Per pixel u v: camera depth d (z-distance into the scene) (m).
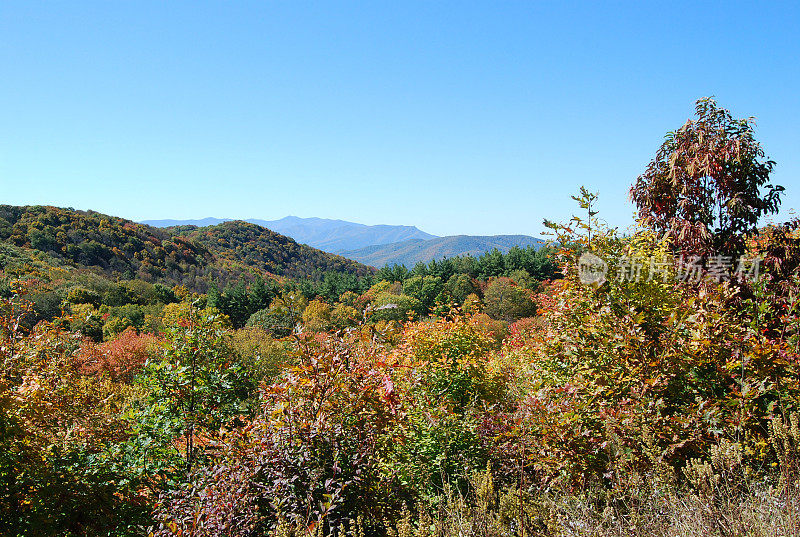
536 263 52.59
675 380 3.70
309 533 2.59
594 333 4.16
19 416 3.53
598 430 3.51
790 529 2.09
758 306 4.25
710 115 5.40
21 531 3.23
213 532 2.89
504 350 8.49
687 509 2.45
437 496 3.75
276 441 3.31
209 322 4.74
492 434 4.54
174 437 4.37
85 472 3.63
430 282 47.22
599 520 2.61
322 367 3.78
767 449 3.09
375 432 3.73
